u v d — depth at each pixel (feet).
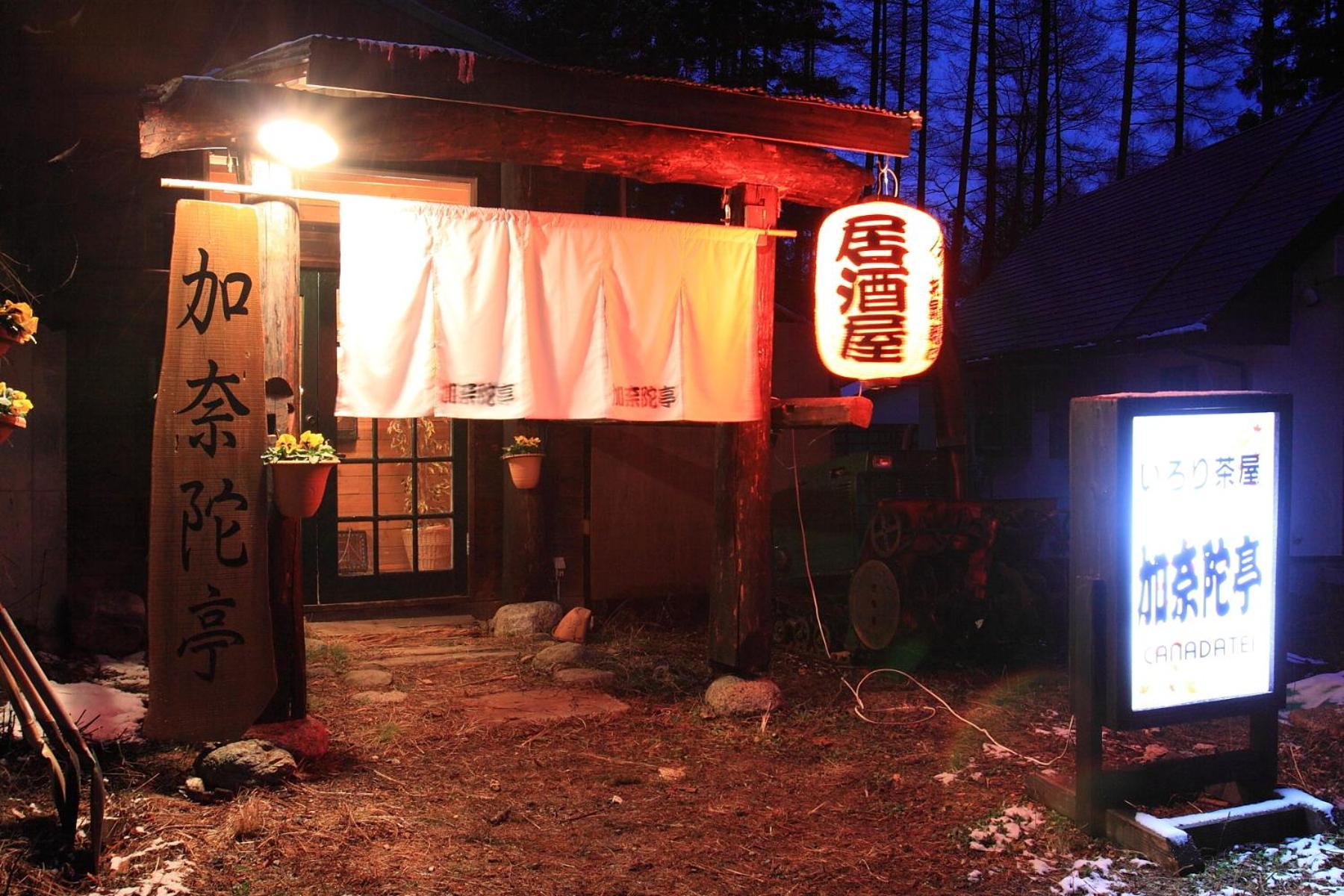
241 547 15.93
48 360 22.75
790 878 13.57
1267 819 14.83
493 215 18.31
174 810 14.57
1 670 12.91
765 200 21.15
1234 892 13.16
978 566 25.11
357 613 27.63
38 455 22.50
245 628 15.94
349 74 16.61
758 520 21.47
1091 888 13.24
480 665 24.14
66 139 24.31
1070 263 57.67
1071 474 15.31
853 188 21.76
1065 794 15.44
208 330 15.79
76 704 17.94
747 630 21.42
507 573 28.60
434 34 27.50
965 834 14.87
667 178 20.36
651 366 19.72
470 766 17.44
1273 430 15.48
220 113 16.10
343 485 27.58
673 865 13.85
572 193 28.45
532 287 18.57
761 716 20.59
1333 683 22.56
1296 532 41.93
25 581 22.21
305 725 16.99
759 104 20.04
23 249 23.68
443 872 13.30
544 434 28.68
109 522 24.57
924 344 19.11
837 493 29.40
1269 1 80.07
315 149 16.96
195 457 15.79
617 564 30.25
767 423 21.47
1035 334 51.60
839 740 19.47
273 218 16.55
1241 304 41.01
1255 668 15.43
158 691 15.66
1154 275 48.75
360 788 16.02
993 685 23.91
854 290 19.10
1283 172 47.83
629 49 55.98
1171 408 14.69
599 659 24.58
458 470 28.58
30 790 14.39
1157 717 14.75
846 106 20.67
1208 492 15.12
